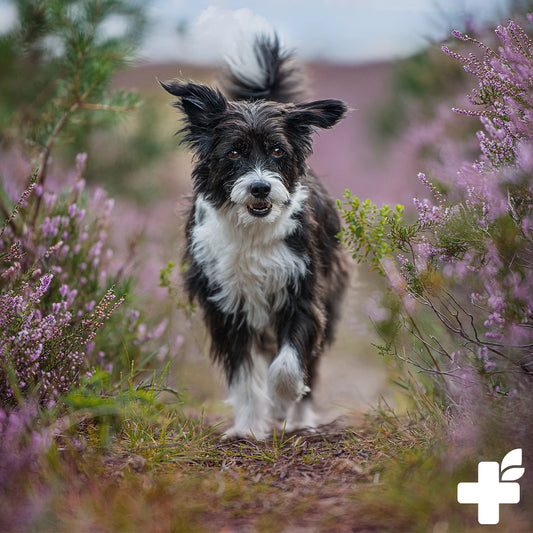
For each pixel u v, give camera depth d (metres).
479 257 3.24
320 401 5.42
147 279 5.55
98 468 3.03
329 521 2.60
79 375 3.79
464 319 3.42
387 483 2.85
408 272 3.50
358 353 7.21
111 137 7.60
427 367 3.75
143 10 5.34
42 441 2.92
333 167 12.41
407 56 9.03
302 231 4.17
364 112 12.01
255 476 3.21
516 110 3.18
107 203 4.81
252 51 5.05
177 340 5.02
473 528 2.47
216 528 2.59
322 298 4.40
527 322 2.93
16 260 4.01
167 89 4.12
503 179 3.02
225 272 4.13
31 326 3.42
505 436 2.87
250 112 4.15
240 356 4.31
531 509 2.59
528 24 3.76
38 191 4.29
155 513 2.64
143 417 3.61
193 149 4.28
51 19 5.31
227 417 4.68
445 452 2.98
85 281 4.32
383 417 3.90
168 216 7.63
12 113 5.54
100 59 4.99
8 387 3.21
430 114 7.91
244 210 3.93
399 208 3.64
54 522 2.55
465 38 3.47
